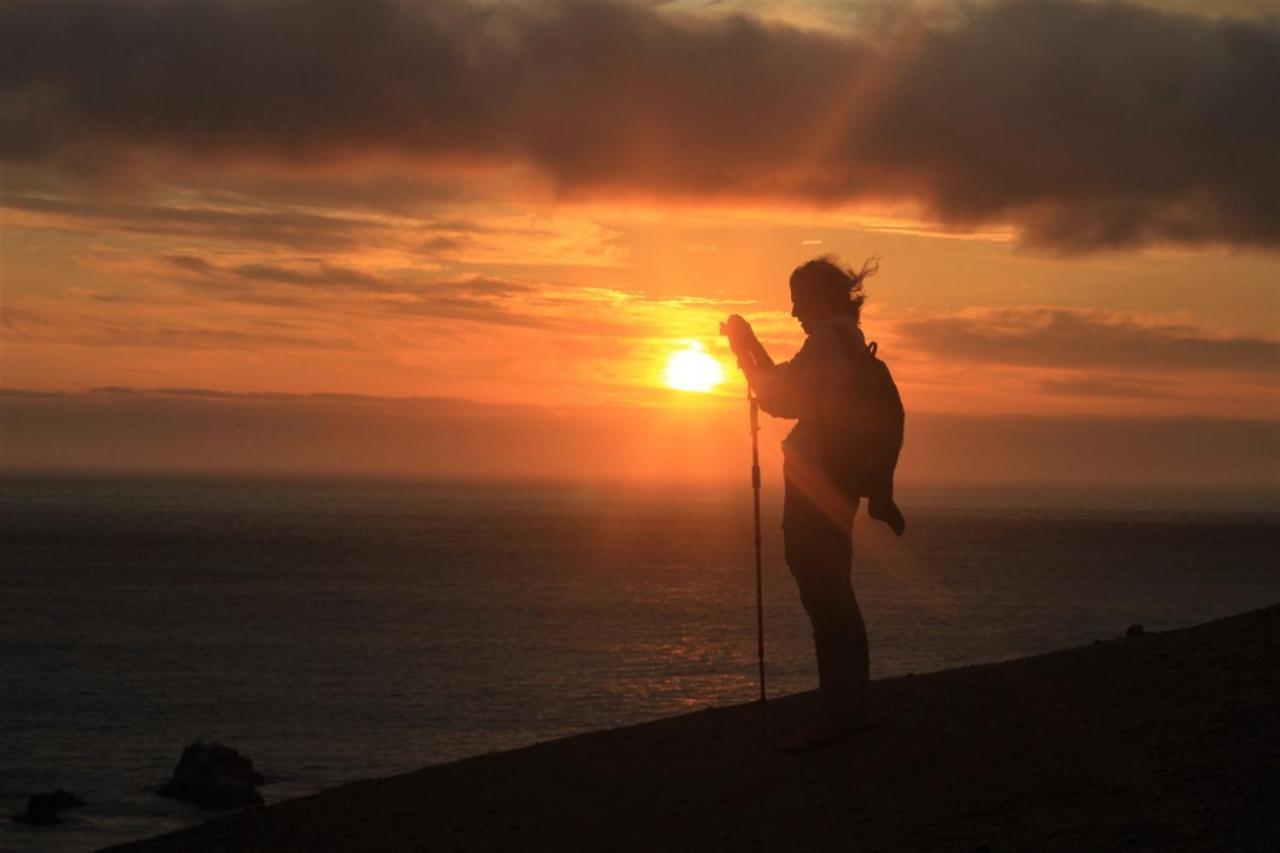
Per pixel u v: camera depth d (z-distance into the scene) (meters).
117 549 128.50
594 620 64.25
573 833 6.54
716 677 44.34
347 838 7.39
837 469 6.59
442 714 36.75
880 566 111.62
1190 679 7.24
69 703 38.72
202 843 8.02
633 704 38.69
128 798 24.88
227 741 32.16
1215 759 5.73
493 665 47.59
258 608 70.56
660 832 6.21
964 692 7.92
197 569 101.19
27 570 98.69
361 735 33.22
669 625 61.84
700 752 7.78
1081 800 5.52
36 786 26.33
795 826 5.87
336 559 115.19
